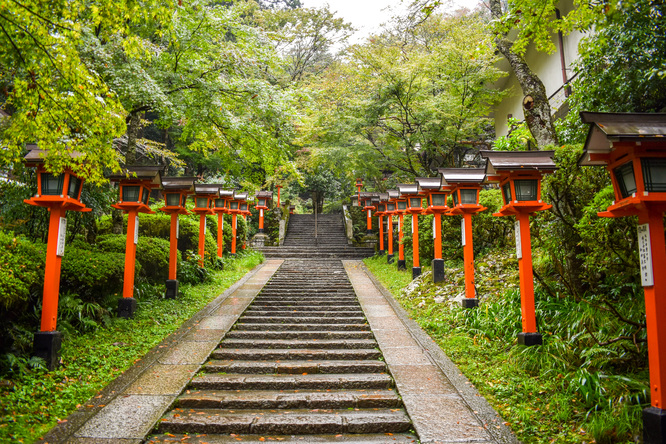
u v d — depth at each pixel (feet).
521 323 19.43
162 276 31.86
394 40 49.37
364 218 69.05
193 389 16.52
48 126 15.49
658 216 11.18
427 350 19.89
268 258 56.49
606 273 17.80
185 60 26.23
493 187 37.60
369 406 15.21
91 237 28.43
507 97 52.39
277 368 18.35
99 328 20.92
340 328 24.34
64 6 13.88
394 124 45.96
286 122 28.84
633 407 12.21
